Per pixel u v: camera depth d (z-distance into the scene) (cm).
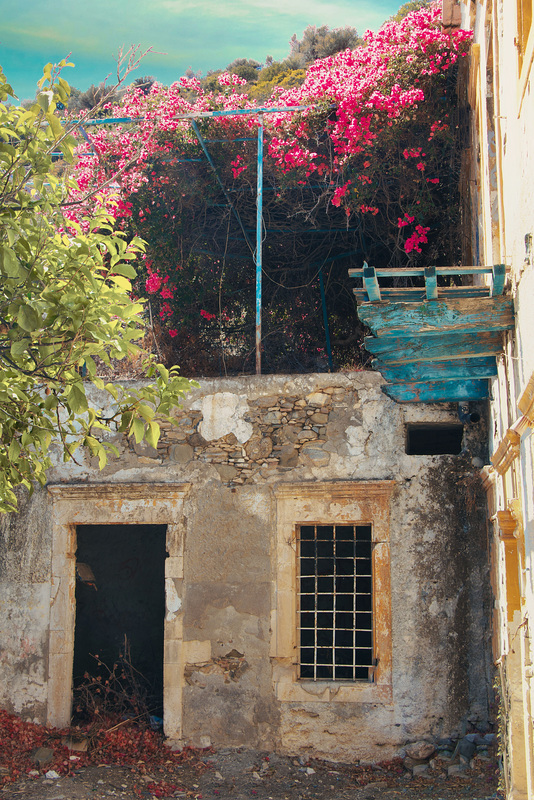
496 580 645
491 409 648
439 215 852
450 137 783
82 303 404
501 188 541
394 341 519
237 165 888
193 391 757
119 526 1025
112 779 655
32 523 761
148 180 915
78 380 434
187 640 720
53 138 446
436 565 700
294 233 1002
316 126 828
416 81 783
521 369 438
